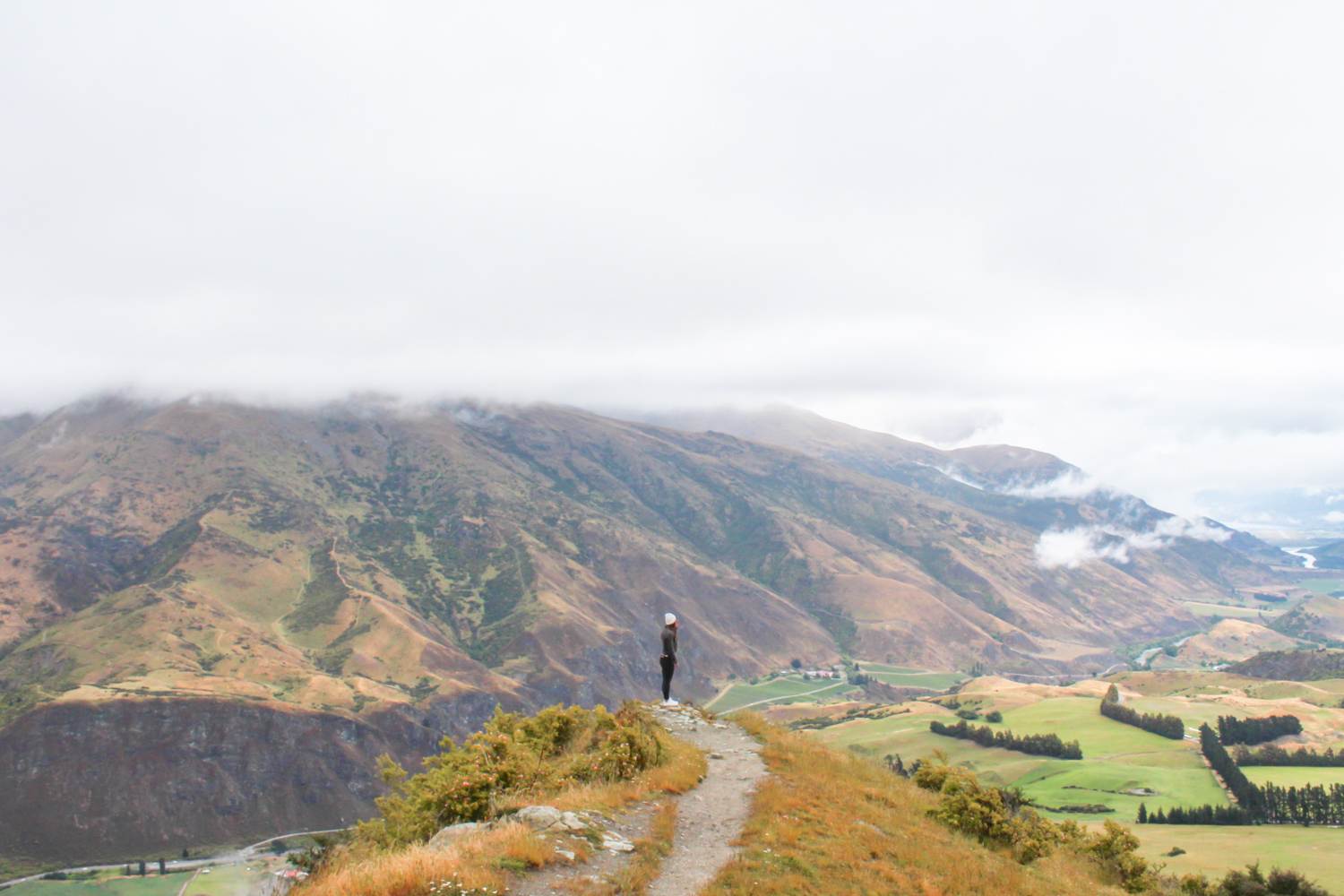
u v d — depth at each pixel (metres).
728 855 19.77
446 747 28.09
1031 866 27.64
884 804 28.48
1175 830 134.62
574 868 17.33
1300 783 173.62
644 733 29.05
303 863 21.25
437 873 15.56
